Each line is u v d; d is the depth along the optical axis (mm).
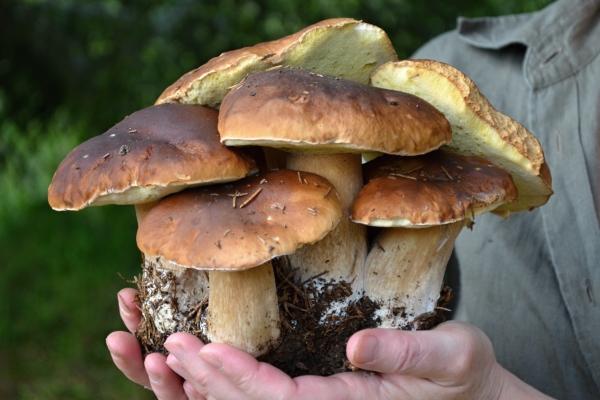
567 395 643
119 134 515
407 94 503
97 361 1209
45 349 1232
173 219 493
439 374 506
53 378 1161
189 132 506
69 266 1487
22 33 1414
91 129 1466
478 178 513
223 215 488
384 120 479
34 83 1495
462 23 712
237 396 503
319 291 533
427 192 499
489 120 502
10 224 1746
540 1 1287
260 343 515
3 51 1433
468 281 689
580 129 626
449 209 495
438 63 504
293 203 494
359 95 484
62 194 501
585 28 645
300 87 482
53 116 1565
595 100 625
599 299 605
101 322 1301
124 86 1354
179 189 503
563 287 620
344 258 531
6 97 1505
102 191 491
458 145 535
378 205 498
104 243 1574
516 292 660
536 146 515
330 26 509
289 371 532
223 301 510
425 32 1362
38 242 1613
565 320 638
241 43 1290
